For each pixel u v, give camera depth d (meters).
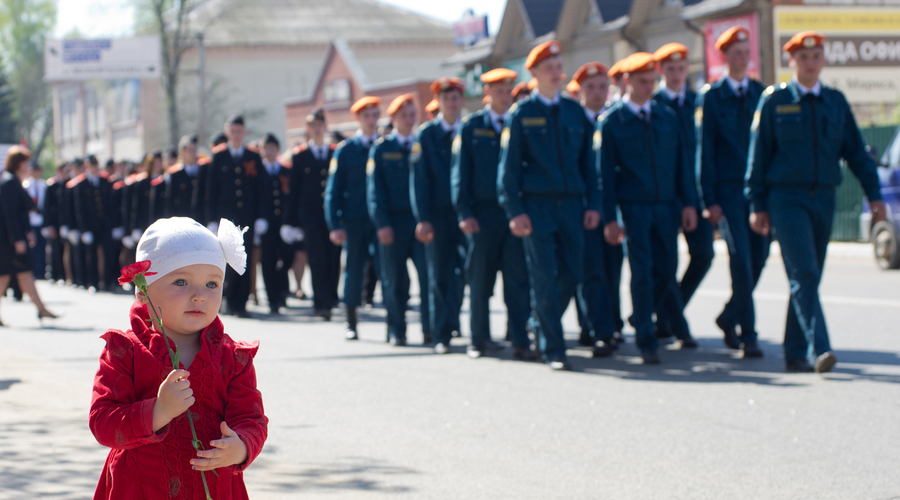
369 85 61.56
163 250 3.90
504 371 11.47
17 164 17.52
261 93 83.12
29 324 17.78
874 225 21.73
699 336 13.75
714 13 37.84
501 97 12.26
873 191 10.69
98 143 89.62
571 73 47.16
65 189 26.81
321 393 10.32
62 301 23.12
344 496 6.72
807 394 9.54
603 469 7.30
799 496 6.55
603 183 11.84
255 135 82.00
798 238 10.45
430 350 13.45
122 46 67.06
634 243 11.74
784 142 10.49
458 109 13.27
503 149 11.38
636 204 11.77
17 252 17.44
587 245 12.45
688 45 39.97
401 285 14.05
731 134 11.94
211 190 18.81
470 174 12.29
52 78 66.81
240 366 4.04
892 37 38.12
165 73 68.62
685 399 9.55
